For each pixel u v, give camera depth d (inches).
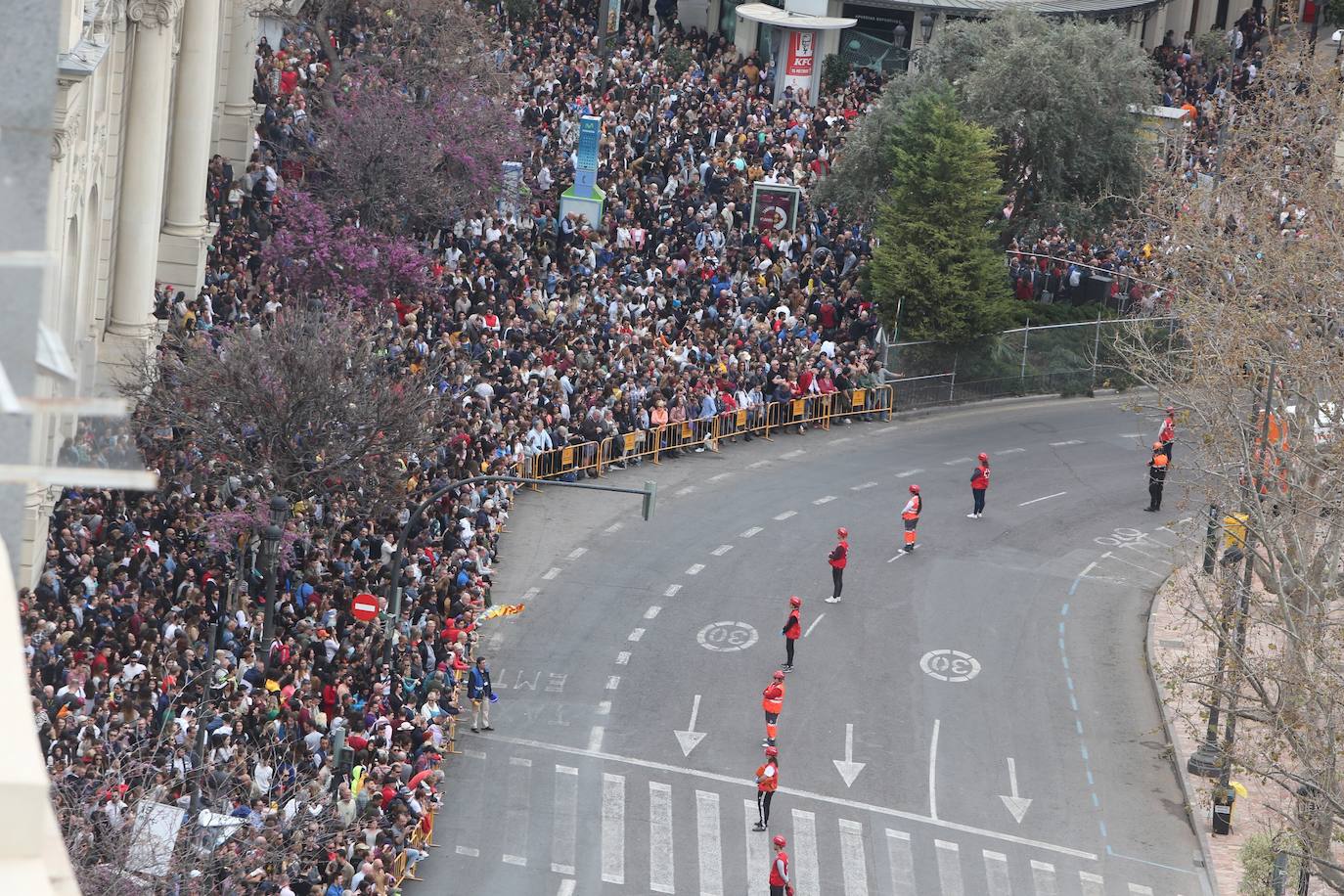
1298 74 5757.9
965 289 6545.3
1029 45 7022.6
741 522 5452.8
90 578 3503.9
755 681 4539.9
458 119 6043.3
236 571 3858.3
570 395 5565.9
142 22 4424.2
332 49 6156.5
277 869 2979.8
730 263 6560.0
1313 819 3292.3
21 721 354.6
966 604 5083.7
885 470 5979.3
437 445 4512.8
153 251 4581.7
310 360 4104.3
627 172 6953.7
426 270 5526.6
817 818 3934.5
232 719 3287.4
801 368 6230.3
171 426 4069.9
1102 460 6259.8
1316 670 3452.3
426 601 4220.0
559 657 4549.7
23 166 427.5
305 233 5413.4
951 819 3986.2
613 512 5408.5
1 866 342.3
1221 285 4613.7
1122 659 4842.5
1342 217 4532.5
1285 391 4239.7
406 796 3521.2
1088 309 7017.7
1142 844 3949.3
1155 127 7322.8
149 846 2637.8
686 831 3833.7
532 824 3804.1
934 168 6555.1
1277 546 3843.5
